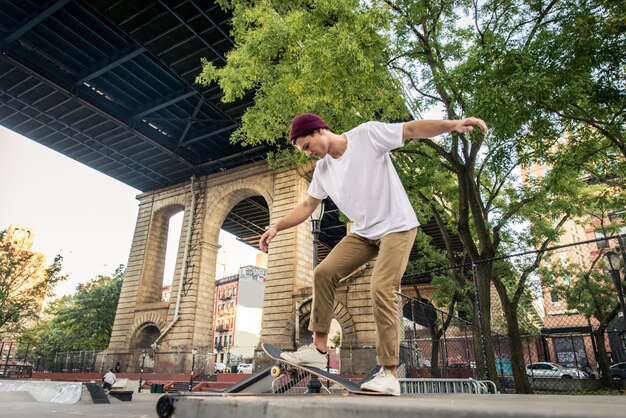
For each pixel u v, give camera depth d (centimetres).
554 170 1066
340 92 905
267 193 2723
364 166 224
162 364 2609
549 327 2680
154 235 3247
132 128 2608
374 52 880
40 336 4234
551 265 2092
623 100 798
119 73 2311
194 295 2730
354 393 200
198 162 3078
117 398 1234
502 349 1564
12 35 1978
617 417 65
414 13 1090
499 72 775
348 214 236
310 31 913
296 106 1023
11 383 1077
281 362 244
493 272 1248
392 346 204
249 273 6256
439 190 1636
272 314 2361
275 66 1067
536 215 1783
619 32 716
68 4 1903
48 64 2209
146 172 3209
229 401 121
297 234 2480
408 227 220
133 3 1858
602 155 1191
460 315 2406
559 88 807
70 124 2644
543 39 862
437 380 627
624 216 1477
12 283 2716
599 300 2002
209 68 1188
